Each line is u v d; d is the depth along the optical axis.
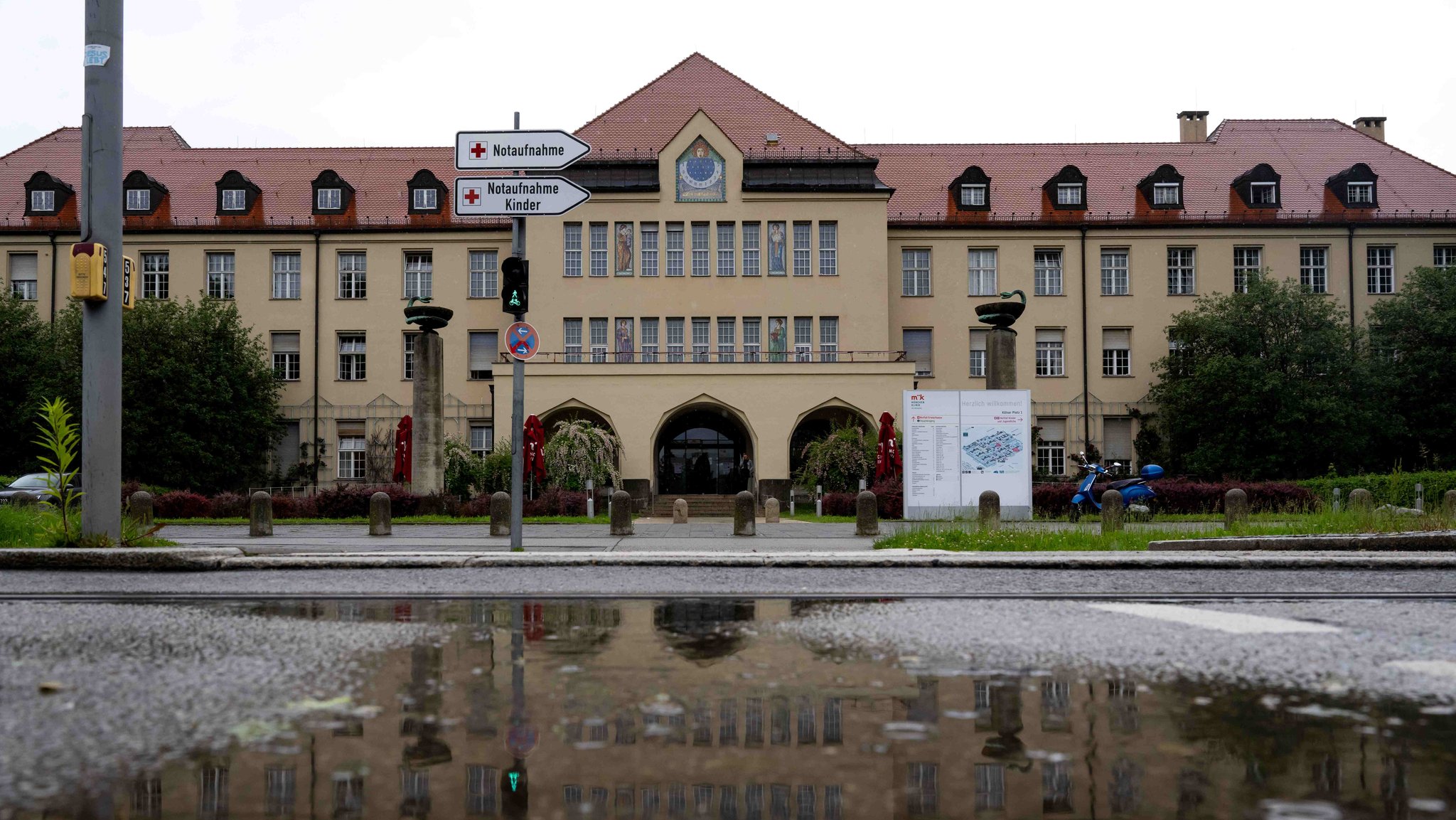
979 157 49.06
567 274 42.81
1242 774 2.74
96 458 11.14
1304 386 37.78
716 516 34.88
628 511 20.03
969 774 2.76
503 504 20.61
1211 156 48.50
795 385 38.31
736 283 42.44
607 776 2.76
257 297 44.44
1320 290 44.84
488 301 44.25
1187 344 41.69
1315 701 3.63
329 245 44.66
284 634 5.44
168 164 47.97
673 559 10.65
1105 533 14.75
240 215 45.00
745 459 43.78
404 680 4.10
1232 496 18.94
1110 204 45.94
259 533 20.45
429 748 3.04
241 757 2.95
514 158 13.05
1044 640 5.08
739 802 2.54
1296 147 48.78
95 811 2.48
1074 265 45.03
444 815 2.45
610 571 9.91
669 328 42.47
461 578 9.24
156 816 2.45
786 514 33.91
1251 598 7.10
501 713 3.50
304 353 44.41
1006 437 19.55
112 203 11.30
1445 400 38.69
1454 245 44.72
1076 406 44.47
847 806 2.50
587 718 3.42
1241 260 45.12
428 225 44.22
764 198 42.69
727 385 38.34
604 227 42.91
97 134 11.23
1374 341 40.12
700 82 46.53
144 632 5.51
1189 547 12.86
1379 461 39.78
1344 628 5.44
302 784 2.70
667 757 2.94
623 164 42.97
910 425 19.62
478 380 44.12
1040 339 45.03
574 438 34.72
